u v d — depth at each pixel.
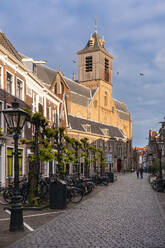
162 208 14.48
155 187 26.06
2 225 9.98
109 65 98.31
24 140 15.57
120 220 11.18
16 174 9.57
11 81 23.78
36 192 14.95
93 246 7.48
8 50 24.38
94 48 94.19
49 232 9.00
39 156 15.07
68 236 8.52
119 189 26.00
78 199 17.89
